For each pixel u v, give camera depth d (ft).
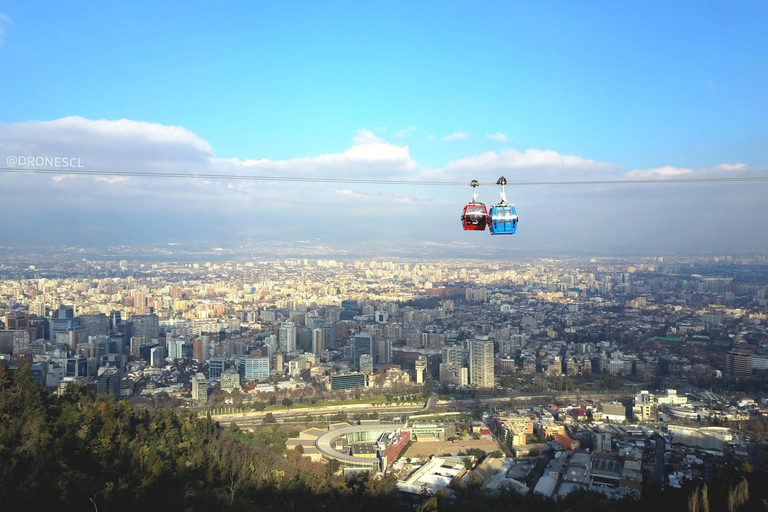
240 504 601.62
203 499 602.44
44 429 629.51
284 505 617.62
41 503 489.67
